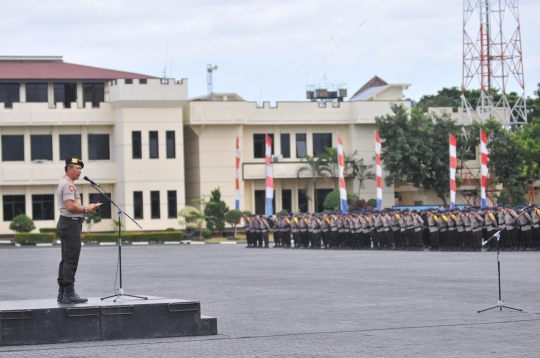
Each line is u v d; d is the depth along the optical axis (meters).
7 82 67.94
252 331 15.72
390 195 74.88
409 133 71.31
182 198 68.81
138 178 68.00
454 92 102.44
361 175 73.44
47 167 68.31
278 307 19.52
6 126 67.69
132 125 67.88
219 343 14.34
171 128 68.62
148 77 71.50
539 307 18.30
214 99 79.62
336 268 32.25
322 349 13.58
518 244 40.69
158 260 41.41
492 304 18.97
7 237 68.25
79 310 14.49
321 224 51.75
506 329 15.27
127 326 14.77
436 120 71.56
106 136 70.06
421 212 47.44
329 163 71.88
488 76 71.56
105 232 69.88
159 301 15.26
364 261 36.25
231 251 50.81
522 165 68.88
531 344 13.65
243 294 22.70
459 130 71.88
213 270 33.00
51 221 69.06
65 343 14.33
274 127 73.88
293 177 73.00
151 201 68.31
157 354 13.21
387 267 31.78
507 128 72.12
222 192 71.69
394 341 14.21
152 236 64.38
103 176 69.06
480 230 41.31
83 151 69.50
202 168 71.25
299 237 53.59
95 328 14.59
